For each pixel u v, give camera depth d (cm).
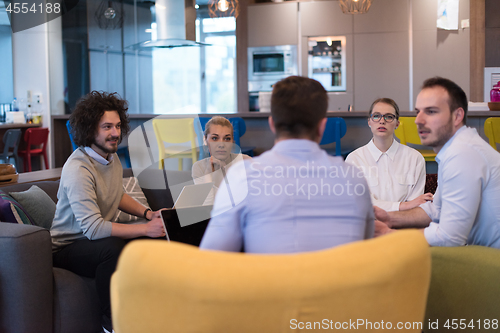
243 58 677
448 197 132
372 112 206
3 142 545
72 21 647
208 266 68
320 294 68
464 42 615
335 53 652
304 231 93
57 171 308
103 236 185
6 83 633
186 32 548
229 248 95
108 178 202
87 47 671
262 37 670
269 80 674
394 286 73
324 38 653
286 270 68
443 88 136
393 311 74
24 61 621
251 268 68
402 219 165
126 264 71
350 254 72
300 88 98
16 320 165
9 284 164
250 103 692
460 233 130
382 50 637
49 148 620
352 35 644
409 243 76
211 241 95
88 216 184
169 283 68
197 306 68
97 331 198
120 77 724
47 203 223
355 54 646
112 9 646
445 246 133
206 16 721
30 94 621
